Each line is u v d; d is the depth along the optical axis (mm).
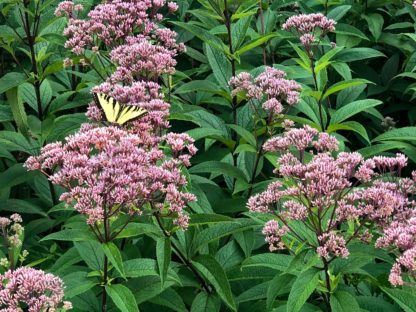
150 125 1938
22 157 2342
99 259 1834
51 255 2018
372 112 2402
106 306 1827
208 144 2229
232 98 2223
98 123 1979
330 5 2676
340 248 1721
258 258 1793
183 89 2221
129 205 1765
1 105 2230
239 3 2262
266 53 2531
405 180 1877
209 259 1836
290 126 2043
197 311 1844
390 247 1768
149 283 1830
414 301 1699
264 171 2252
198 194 1993
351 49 2441
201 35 2223
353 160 1829
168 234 1818
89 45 2236
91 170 1780
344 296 1745
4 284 1749
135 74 2070
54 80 2496
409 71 2441
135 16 2201
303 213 1764
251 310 1884
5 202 2164
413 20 2713
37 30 2227
